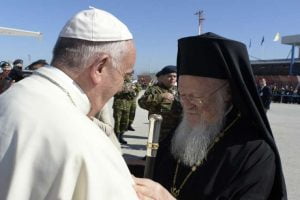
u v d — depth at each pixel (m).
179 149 2.20
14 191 1.19
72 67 1.46
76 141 1.26
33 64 6.33
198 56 2.05
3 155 1.24
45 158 1.23
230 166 1.92
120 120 9.66
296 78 40.78
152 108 6.88
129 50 1.53
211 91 2.07
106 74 1.50
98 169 1.26
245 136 2.01
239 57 2.00
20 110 1.30
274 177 1.92
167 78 6.98
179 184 2.09
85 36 1.46
